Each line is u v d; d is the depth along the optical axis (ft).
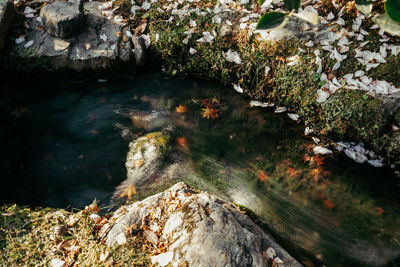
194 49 13.25
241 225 7.71
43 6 13.73
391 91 10.65
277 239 8.91
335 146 11.23
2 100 13.07
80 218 8.29
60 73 13.30
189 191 8.89
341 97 11.05
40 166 10.93
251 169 10.93
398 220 9.39
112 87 13.89
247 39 12.57
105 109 13.02
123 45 13.42
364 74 11.18
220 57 12.91
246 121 12.44
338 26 12.31
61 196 9.96
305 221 9.44
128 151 11.40
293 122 12.17
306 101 11.59
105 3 14.73
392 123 10.62
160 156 11.18
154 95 13.57
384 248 8.77
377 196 10.02
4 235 7.80
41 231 7.92
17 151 11.40
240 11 13.55
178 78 14.10
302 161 11.00
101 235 7.81
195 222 7.34
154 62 14.14
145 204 8.31
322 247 8.80
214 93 13.44
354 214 9.60
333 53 11.59
